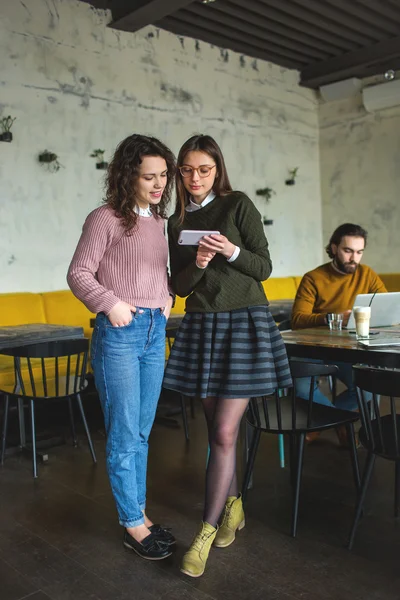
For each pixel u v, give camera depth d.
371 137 7.65
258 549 2.22
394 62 7.12
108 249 2.04
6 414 3.40
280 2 5.58
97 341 2.06
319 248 8.25
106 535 2.41
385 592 1.90
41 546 2.32
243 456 2.79
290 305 5.86
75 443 3.70
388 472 3.01
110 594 1.95
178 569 2.10
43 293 5.15
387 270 7.65
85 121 5.51
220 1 5.52
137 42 5.94
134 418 2.09
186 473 3.11
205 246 1.94
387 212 7.57
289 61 7.48
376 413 2.09
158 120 6.15
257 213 2.08
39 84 5.16
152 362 2.15
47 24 5.21
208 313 2.06
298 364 2.27
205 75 6.66
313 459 3.23
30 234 5.15
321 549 2.21
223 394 1.99
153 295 2.09
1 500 2.82
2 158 4.94
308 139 8.04
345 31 6.45
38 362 4.20
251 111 7.22
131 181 2.00
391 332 2.71
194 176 2.04
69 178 5.41
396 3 5.79
